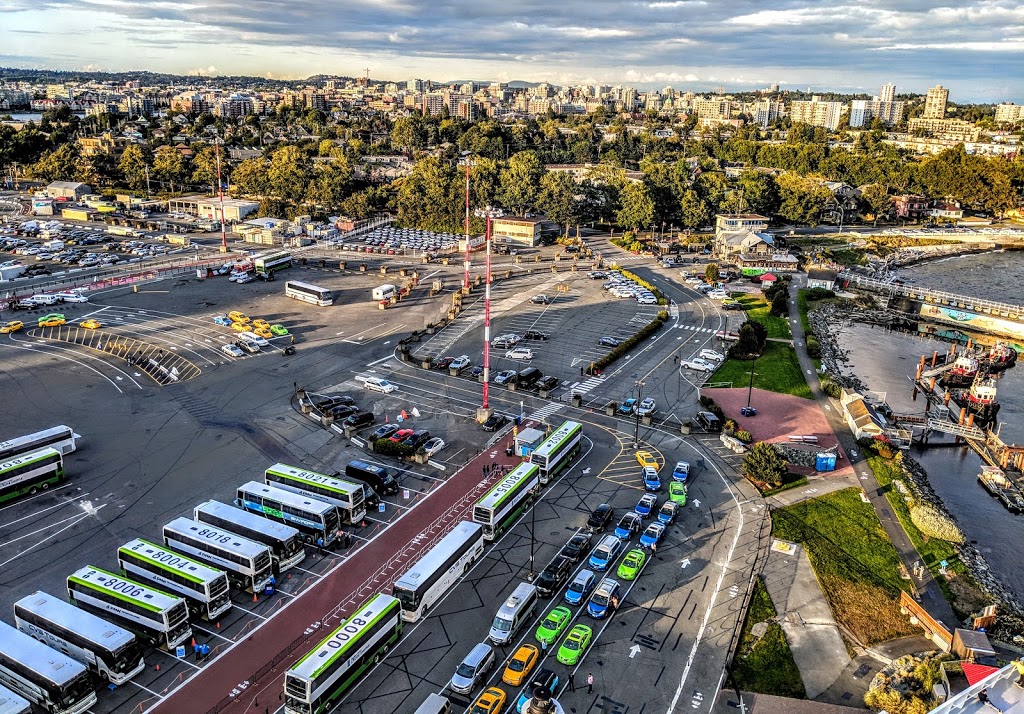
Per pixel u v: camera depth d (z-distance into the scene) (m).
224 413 128.50
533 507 96.81
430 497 103.56
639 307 199.12
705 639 77.31
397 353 159.12
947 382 165.62
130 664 69.81
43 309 182.00
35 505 99.38
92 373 144.62
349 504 94.69
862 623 81.31
